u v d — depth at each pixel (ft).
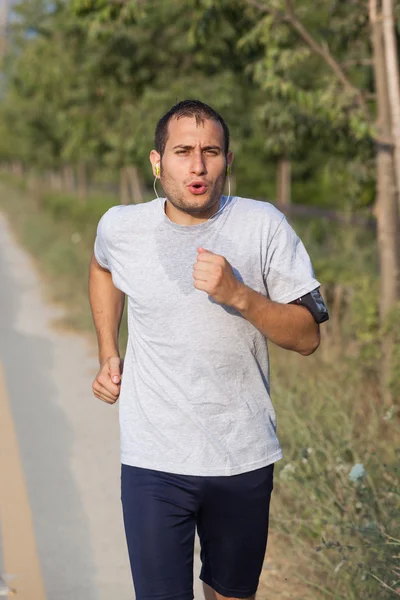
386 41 19.63
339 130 24.23
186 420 9.93
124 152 41.91
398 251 21.97
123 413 10.41
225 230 10.05
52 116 69.15
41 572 15.75
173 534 10.15
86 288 43.27
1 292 50.06
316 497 14.76
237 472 9.96
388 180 21.90
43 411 25.64
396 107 19.76
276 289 10.12
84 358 32.65
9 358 32.89
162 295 9.96
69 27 38.42
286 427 18.51
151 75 37.27
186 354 9.89
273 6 21.74
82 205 68.54
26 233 82.28
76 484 19.90
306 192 63.62
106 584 15.39
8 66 62.08
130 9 23.66
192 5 23.70
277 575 15.25
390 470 14.84
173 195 9.96
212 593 11.02
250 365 10.05
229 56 32.94
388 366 21.38
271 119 24.71
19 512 18.34
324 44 22.13
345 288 25.80
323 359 24.47
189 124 9.87
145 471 10.13
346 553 13.73
